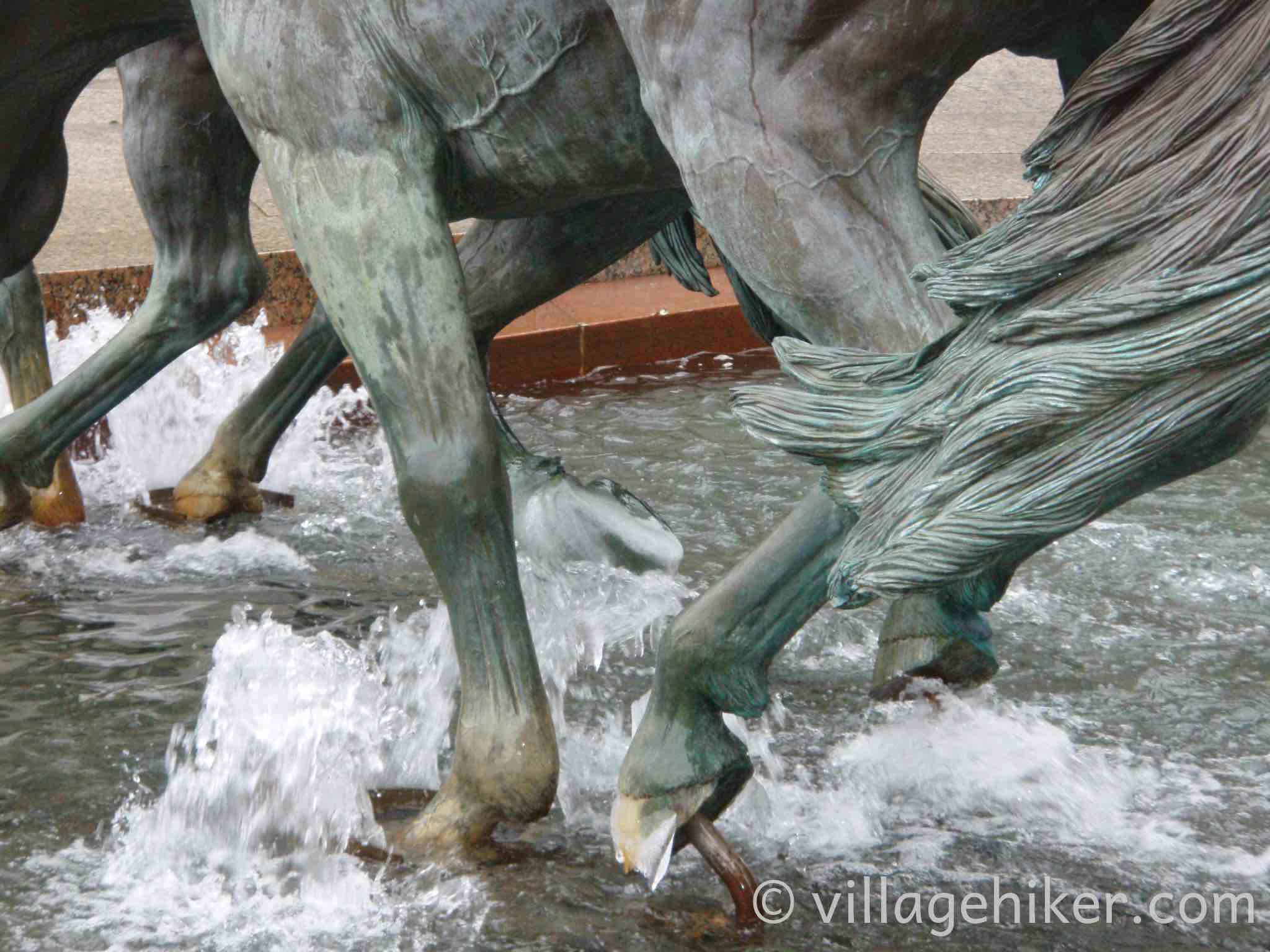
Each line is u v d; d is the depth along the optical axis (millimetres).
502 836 5293
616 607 7258
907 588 3629
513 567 5250
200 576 7922
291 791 5457
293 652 6059
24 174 7453
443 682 6523
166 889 5004
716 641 4531
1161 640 7020
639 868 4676
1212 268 3316
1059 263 3504
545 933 4703
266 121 5258
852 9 4094
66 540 8430
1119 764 5812
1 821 5453
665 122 4477
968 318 3688
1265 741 6016
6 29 6672
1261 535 8375
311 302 12789
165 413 9922
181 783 5551
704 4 4234
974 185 15492
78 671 6734
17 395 8641
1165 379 3387
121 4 6781
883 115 4223
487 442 5148
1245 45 3363
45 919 4848
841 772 5754
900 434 3727
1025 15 4207
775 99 4215
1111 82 3537
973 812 5449
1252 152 3307
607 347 12633
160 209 7660
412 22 4984
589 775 5770
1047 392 3443
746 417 3943
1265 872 5047
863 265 4223
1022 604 7426
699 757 4672
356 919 4809
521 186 5289
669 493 9180
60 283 11773
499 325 7258
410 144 5141
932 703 5867
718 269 14656
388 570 8047
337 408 11109
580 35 4820
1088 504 3508
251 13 5184
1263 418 3869
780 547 4473
